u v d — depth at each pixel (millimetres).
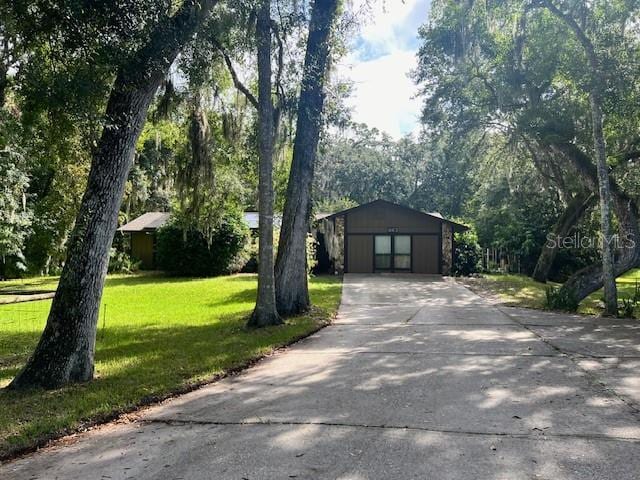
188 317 12312
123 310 13680
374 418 4934
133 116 6332
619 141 17688
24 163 13781
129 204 24750
